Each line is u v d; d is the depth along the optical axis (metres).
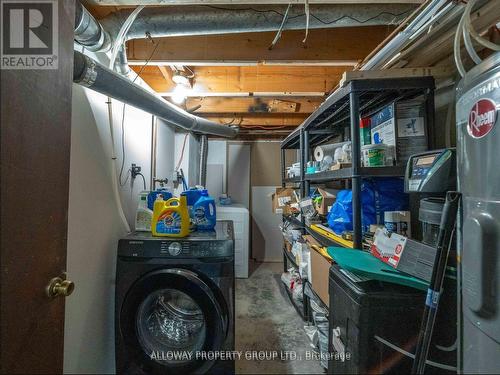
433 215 0.89
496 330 0.62
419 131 1.28
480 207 0.67
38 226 0.67
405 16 1.22
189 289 1.34
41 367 0.69
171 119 2.03
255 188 4.19
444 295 0.86
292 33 1.64
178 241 1.40
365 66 1.49
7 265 0.58
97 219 1.43
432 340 0.86
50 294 0.71
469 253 0.70
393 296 0.87
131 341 1.36
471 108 0.70
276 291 2.88
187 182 3.20
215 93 2.25
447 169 0.87
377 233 1.13
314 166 1.99
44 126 0.69
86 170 1.33
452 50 1.24
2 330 0.57
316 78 2.23
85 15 1.00
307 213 2.15
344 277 1.03
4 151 0.57
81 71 1.01
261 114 3.33
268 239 4.11
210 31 1.26
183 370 1.34
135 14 1.11
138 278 1.38
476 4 0.90
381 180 1.54
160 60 1.65
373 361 0.86
